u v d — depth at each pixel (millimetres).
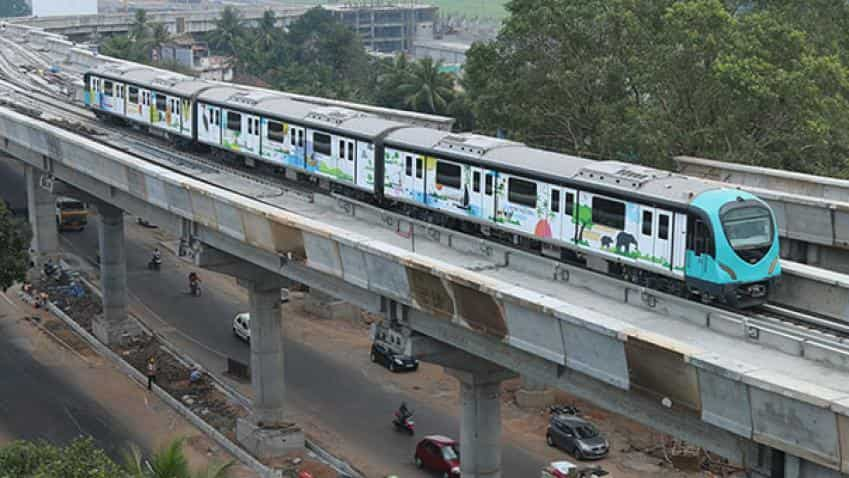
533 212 44156
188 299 76250
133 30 177375
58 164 67438
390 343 40531
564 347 31859
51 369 62125
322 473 48844
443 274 34875
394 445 52281
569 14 77500
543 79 78688
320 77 147625
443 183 48312
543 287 38562
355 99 127438
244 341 67688
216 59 171625
